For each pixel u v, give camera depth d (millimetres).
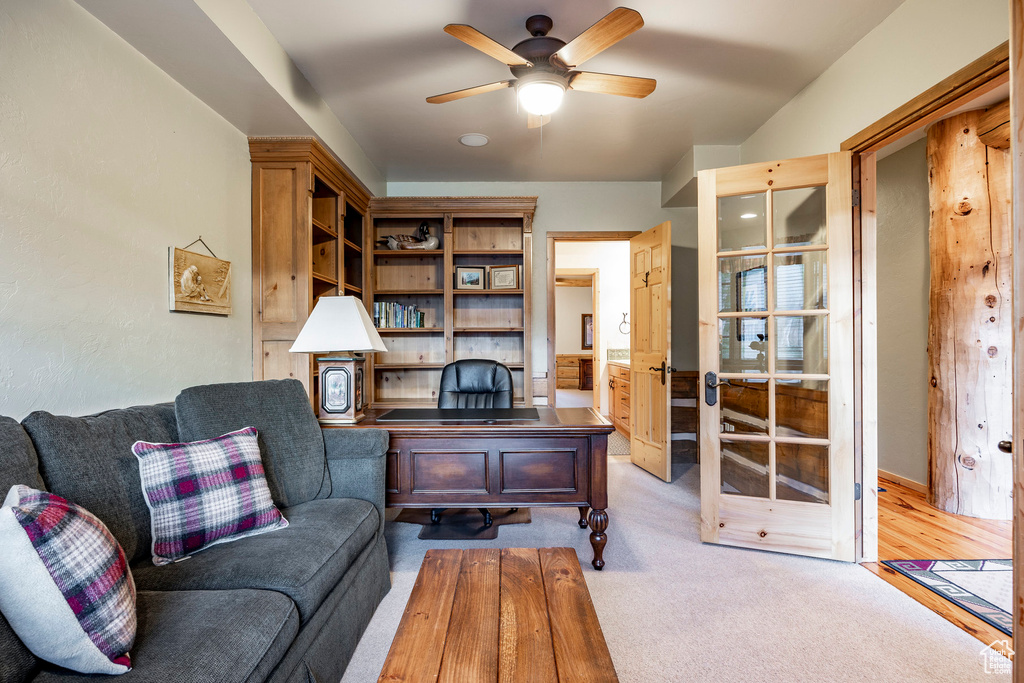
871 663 1592
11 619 868
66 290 1690
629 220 4473
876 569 2268
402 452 2270
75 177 1721
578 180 4422
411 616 1150
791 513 2422
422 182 4473
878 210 3809
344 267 3637
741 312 2541
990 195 2898
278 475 1888
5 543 860
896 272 3637
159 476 1453
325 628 1457
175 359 2236
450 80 2709
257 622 1133
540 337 4461
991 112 2803
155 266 2109
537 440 2262
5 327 1494
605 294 7035
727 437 2543
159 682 910
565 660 977
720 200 2615
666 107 3049
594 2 2068
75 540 931
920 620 1842
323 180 3109
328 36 2307
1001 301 2885
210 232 2496
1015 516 779
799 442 2408
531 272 4324
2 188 1479
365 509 1909
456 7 2094
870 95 2291
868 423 2348
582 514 2805
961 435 2980
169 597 1201
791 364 2451
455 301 4477
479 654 997
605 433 2236
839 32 2291
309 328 2238
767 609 1923
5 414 1490
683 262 4465
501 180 4426
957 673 1542
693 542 2602
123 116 1933
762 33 2307
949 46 1866
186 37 1924
